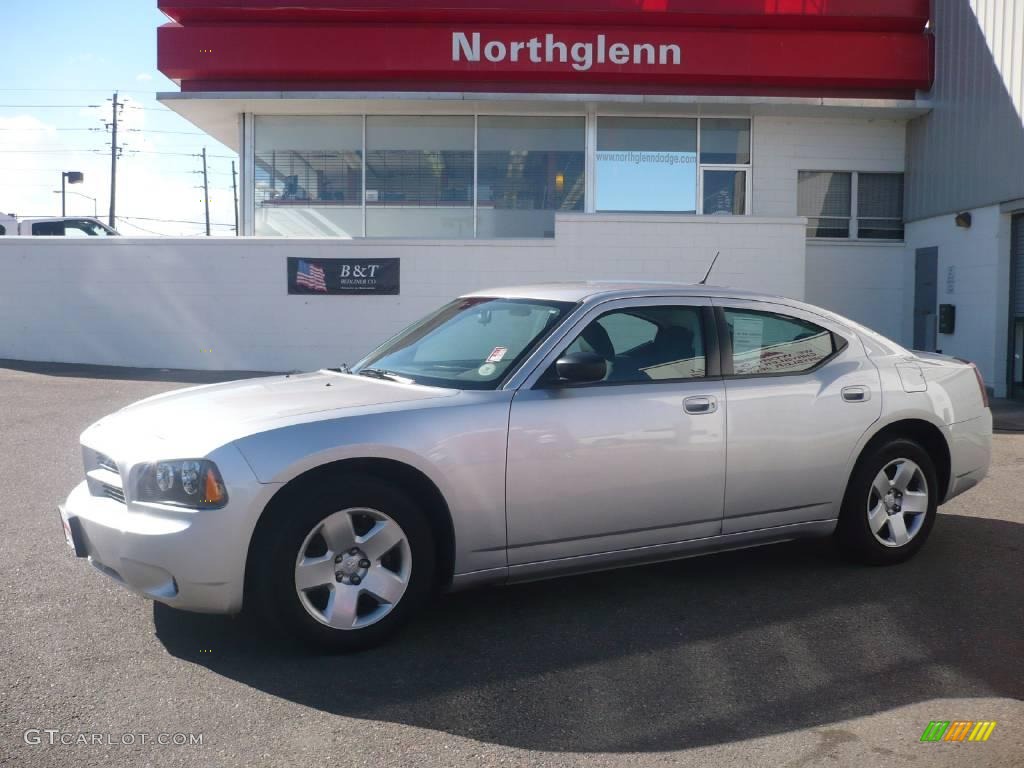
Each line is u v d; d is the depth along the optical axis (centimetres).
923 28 1631
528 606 500
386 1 1545
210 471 401
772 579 550
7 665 412
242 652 430
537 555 467
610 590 529
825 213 1723
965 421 600
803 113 1661
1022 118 1372
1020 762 341
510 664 424
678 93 1609
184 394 507
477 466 445
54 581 521
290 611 411
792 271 1520
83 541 438
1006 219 1438
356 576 429
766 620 483
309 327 1531
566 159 1669
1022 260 1415
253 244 1524
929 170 1634
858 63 1598
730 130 1689
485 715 374
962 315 1538
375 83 1577
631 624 475
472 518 446
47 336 1554
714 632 465
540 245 1517
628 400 484
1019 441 1066
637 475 482
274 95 1547
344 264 1523
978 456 610
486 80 1581
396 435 430
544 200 1669
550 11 1555
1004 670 423
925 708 385
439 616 484
